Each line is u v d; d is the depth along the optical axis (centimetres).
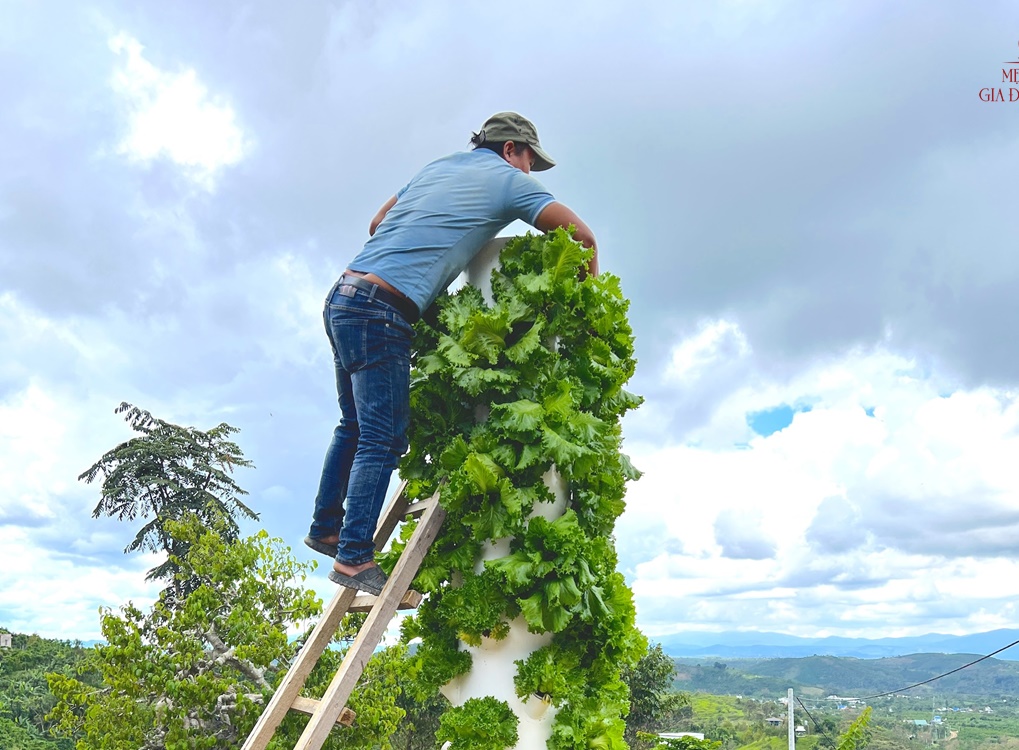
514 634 393
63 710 1445
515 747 380
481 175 407
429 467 424
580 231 409
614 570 430
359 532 389
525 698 381
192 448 3291
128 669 1322
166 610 1446
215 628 1444
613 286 437
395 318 385
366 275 386
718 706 5656
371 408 386
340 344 389
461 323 401
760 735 3450
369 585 393
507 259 424
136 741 1308
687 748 781
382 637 383
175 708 1305
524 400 398
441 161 419
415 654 418
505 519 388
